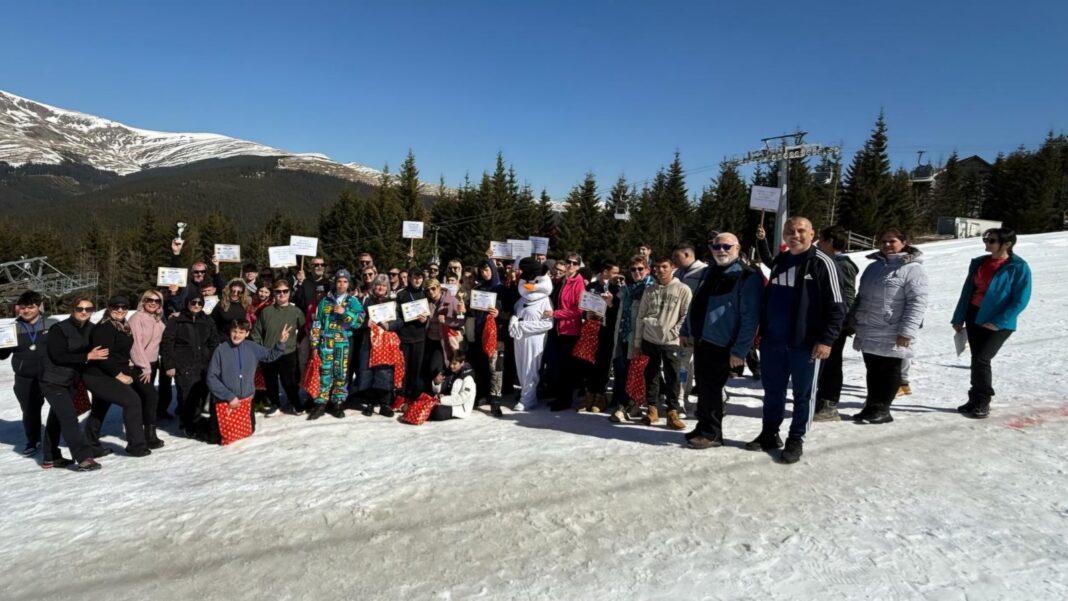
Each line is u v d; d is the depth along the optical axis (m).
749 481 4.20
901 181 49.47
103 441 6.36
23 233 70.06
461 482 4.39
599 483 4.26
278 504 4.18
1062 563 3.08
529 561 3.31
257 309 7.45
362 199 54.50
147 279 57.44
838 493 3.97
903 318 5.07
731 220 49.69
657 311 5.49
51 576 3.40
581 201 50.47
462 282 8.46
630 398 5.91
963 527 3.48
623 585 3.05
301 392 8.03
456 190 57.56
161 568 3.42
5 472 5.41
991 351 5.27
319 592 3.11
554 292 6.95
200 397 6.28
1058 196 56.34
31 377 5.82
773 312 4.54
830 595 2.89
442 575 3.21
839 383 5.50
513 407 6.72
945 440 4.82
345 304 6.57
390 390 6.67
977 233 46.34
